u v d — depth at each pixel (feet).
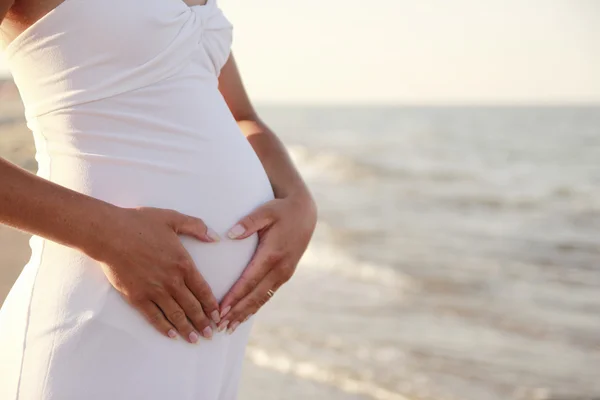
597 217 65.72
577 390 22.84
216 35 4.88
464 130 198.90
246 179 4.82
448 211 72.08
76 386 3.99
